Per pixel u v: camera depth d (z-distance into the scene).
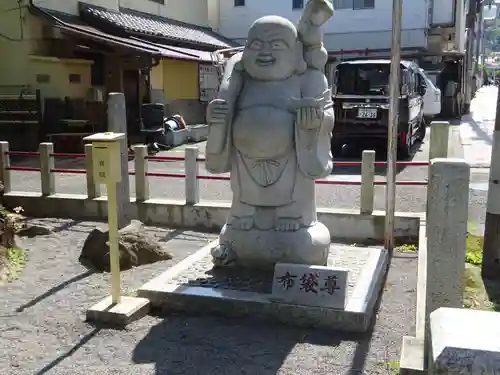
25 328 4.52
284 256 5.00
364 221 7.10
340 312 4.39
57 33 14.23
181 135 16.94
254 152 4.91
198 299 4.73
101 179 4.59
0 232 6.49
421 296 4.54
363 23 22.78
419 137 15.84
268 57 4.88
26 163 13.14
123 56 15.34
